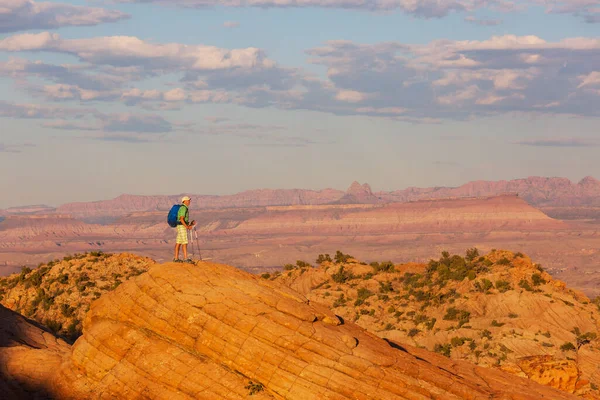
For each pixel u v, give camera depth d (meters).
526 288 99.69
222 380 27.75
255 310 28.89
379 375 27.19
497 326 91.31
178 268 31.25
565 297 98.62
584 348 84.88
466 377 30.66
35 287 80.56
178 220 33.06
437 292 105.19
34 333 39.12
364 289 109.88
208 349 28.70
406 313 100.38
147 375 28.91
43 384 31.47
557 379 67.56
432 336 92.44
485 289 102.19
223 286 30.03
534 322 91.31
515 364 70.50
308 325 28.55
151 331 30.11
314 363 27.39
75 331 70.56
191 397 27.77
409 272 118.38
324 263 124.44
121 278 81.44
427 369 28.70
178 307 29.83
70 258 87.25
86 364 30.50
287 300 29.64
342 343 28.06
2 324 38.78
